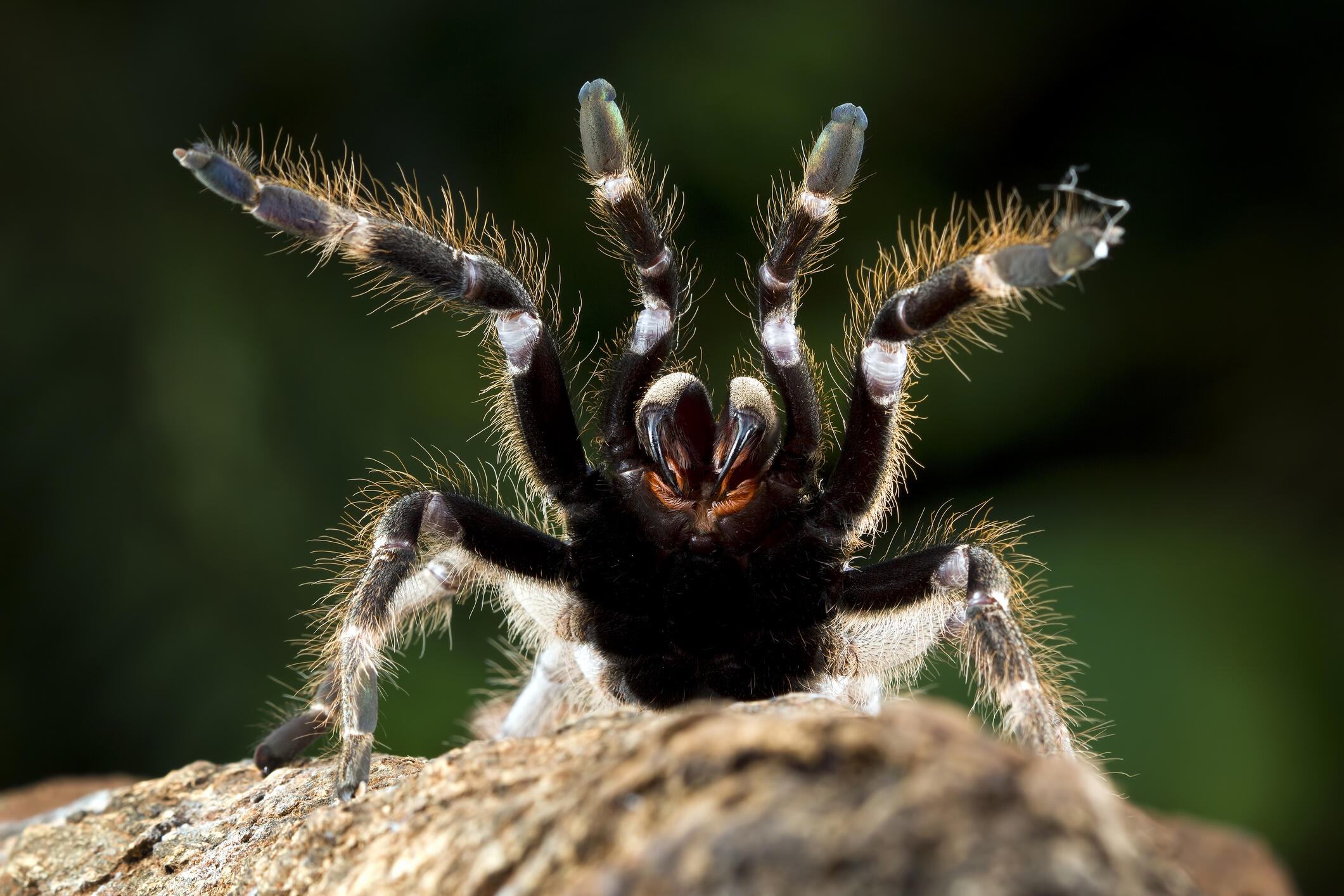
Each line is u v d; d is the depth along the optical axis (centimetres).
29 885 41
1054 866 27
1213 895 46
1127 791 63
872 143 78
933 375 77
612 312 71
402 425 73
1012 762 31
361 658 40
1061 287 78
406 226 42
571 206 74
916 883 27
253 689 68
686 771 32
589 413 44
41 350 71
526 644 44
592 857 33
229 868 39
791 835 29
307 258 74
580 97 42
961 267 41
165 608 69
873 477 42
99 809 42
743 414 42
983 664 40
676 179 74
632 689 42
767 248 43
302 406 72
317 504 71
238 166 41
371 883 36
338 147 77
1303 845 62
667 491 42
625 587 42
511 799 36
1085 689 66
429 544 42
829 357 72
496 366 43
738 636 42
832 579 42
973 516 46
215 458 68
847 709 37
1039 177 83
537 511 44
